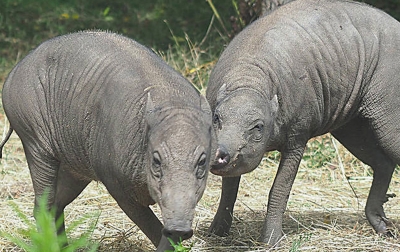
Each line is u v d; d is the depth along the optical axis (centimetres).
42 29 2780
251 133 1163
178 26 2733
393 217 1503
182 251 970
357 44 1333
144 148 1003
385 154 1429
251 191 1675
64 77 1159
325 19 1328
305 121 1291
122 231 1374
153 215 1094
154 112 977
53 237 662
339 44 1316
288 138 1291
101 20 2819
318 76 1291
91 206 1548
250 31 1325
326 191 1677
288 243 1321
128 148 1031
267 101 1205
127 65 1105
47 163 1211
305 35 1297
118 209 1531
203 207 1543
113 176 1069
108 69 1112
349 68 1321
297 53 1277
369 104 1351
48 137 1194
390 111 1342
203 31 2664
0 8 2872
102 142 1084
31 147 1220
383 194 1427
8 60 2580
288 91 1259
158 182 935
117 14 2867
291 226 1441
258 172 1786
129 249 1287
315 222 1469
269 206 1316
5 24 2797
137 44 1177
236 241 1344
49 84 1181
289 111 1264
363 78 1339
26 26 2795
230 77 1239
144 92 1050
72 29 2761
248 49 1276
